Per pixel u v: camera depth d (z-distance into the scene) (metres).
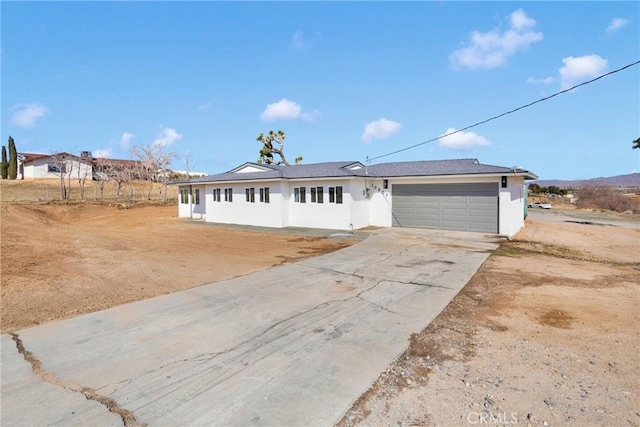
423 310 5.66
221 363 3.94
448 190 15.55
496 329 4.91
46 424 2.89
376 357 4.07
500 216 14.34
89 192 36.72
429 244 12.23
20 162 46.47
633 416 2.97
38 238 12.97
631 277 7.91
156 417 2.99
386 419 2.96
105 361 3.98
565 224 20.38
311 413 3.04
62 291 6.77
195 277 7.94
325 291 6.74
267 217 18.14
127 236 15.02
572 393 3.32
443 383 3.53
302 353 4.18
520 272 8.34
